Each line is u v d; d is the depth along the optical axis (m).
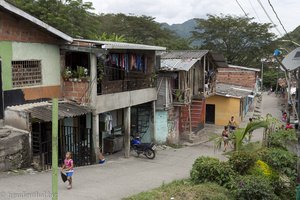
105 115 18.20
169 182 12.30
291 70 9.66
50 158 13.91
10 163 12.13
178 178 13.53
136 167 15.79
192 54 24.97
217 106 32.06
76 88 15.64
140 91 19.44
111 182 12.06
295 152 14.59
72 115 14.14
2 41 12.95
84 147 15.60
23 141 12.57
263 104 48.28
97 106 15.69
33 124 13.89
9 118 13.18
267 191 9.61
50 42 15.06
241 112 34.06
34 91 14.45
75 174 13.05
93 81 15.43
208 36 58.50
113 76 18.66
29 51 14.10
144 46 18.27
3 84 13.12
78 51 15.57
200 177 11.20
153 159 18.27
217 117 32.12
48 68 15.07
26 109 13.30
